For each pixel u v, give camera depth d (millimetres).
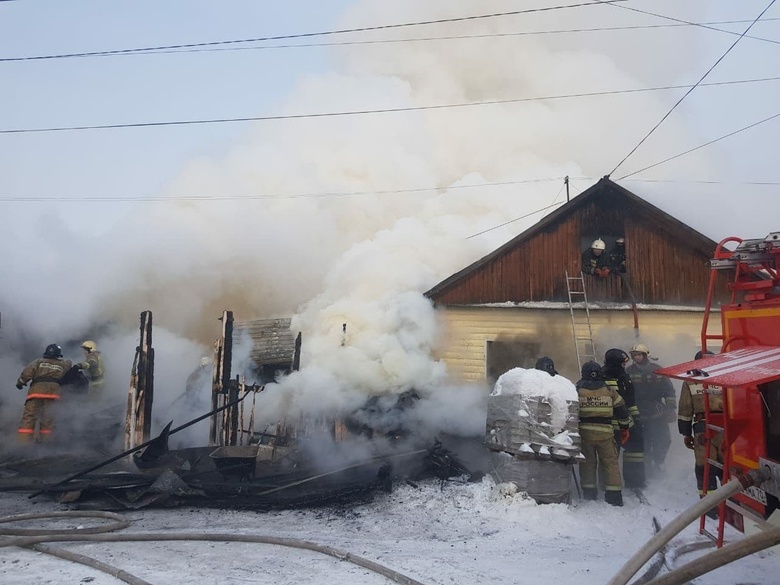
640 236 15883
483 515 6465
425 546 5363
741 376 3629
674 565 4672
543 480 6766
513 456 6879
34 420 9719
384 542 5484
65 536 5258
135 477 7387
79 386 11000
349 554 4816
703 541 5320
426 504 6871
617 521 6391
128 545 5223
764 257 4336
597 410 7262
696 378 3988
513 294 15734
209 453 8195
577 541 5617
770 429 3812
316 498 7238
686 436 6883
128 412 8859
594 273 15734
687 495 7695
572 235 15992
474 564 4797
